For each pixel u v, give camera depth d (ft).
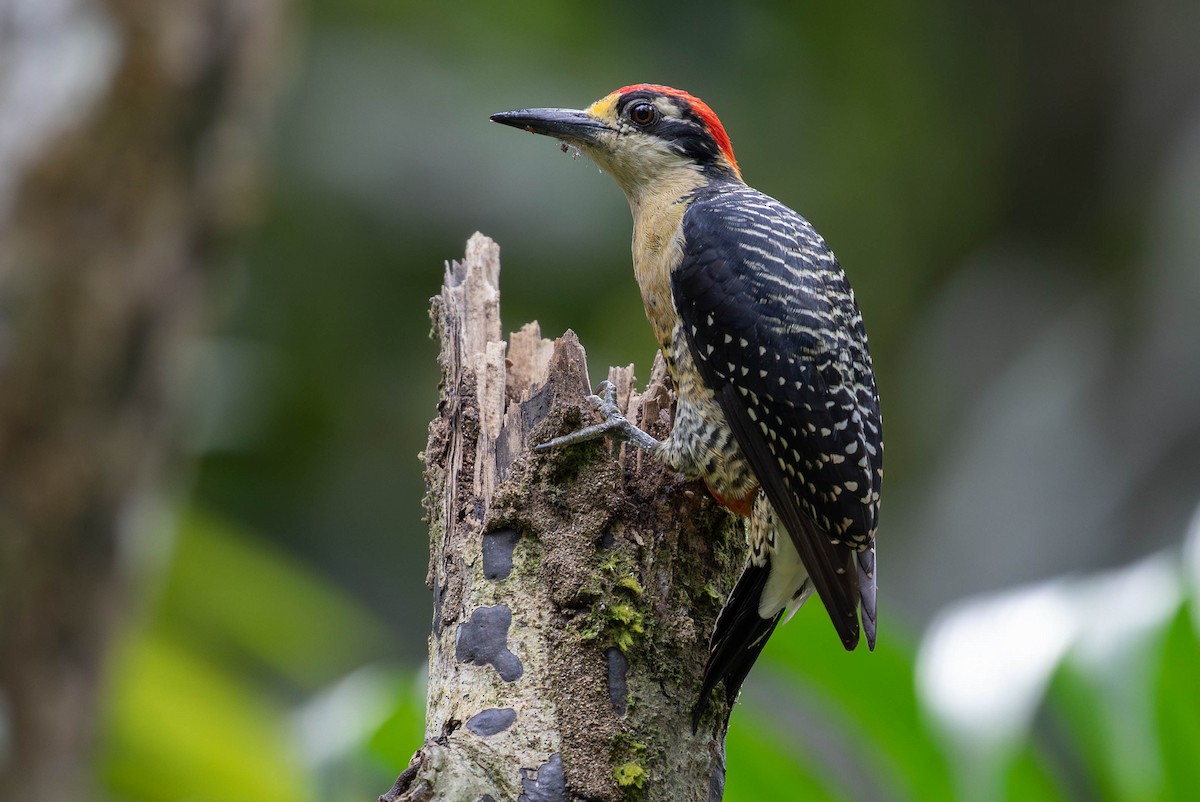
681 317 28.12
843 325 27.86
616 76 67.21
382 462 60.03
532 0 67.36
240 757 39.32
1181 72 77.82
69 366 35.24
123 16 34.81
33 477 35.12
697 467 23.18
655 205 30.68
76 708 36.11
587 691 21.09
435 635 22.65
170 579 44.47
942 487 74.23
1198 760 24.86
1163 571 25.58
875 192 80.59
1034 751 26.21
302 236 60.59
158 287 36.22
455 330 24.54
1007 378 76.59
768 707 32.14
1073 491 69.82
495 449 22.95
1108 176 80.43
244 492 58.49
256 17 36.58
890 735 26.63
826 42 79.92
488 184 62.75
